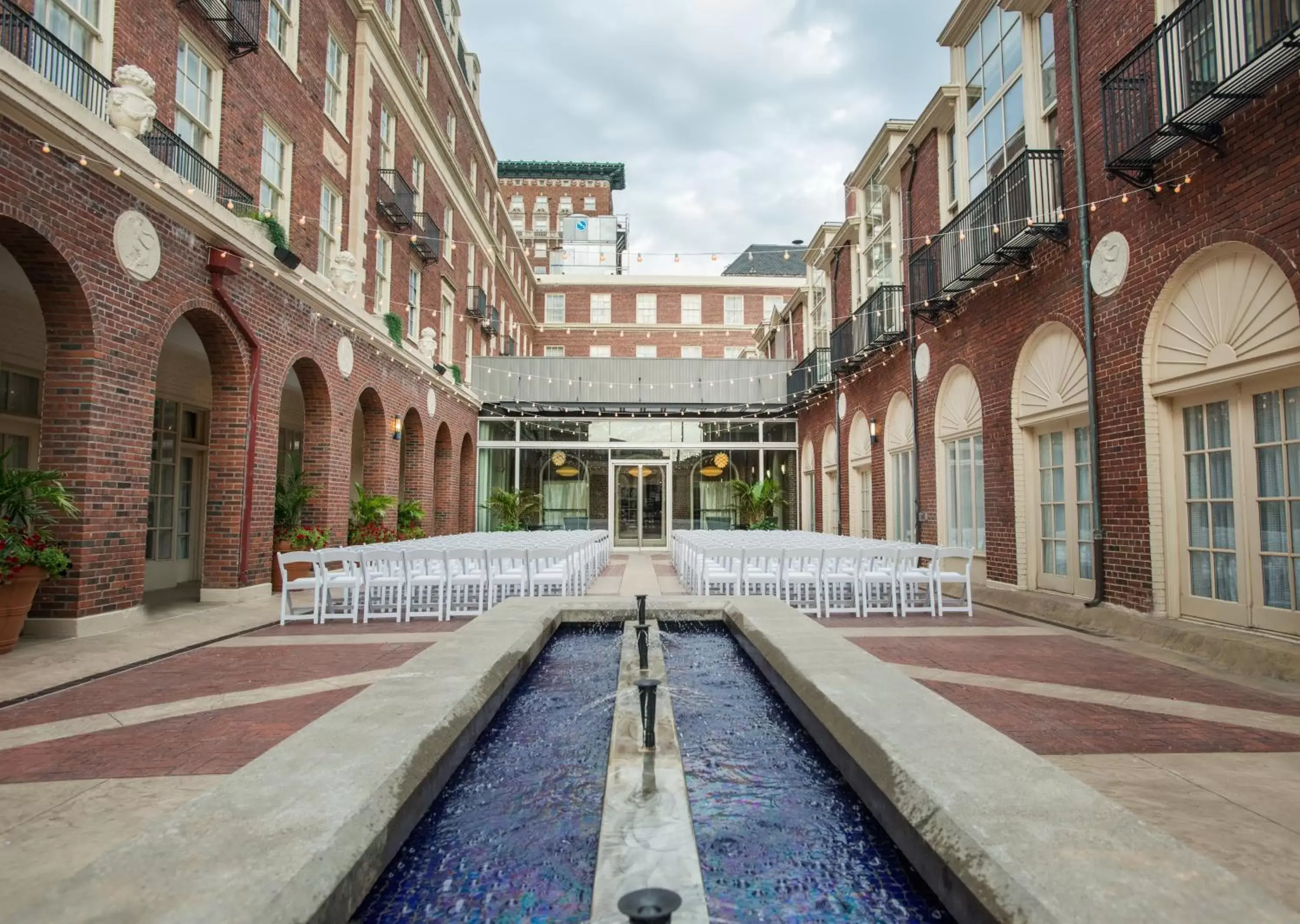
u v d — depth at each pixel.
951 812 2.05
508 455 19.19
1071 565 7.66
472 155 21.02
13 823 2.59
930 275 10.75
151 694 4.41
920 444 11.43
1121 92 6.32
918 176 11.95
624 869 2.01
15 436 8.57
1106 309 6.81
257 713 4.00
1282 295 5.03
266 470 8.55
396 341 12.84
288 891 1.70
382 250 14.02
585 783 2.97
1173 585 6.14
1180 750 3.31
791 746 3.43
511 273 26.92
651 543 18.97
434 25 16.48
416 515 13.51
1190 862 1.76
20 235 5.31
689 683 4.62
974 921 1.84
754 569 8.78
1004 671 4.88
